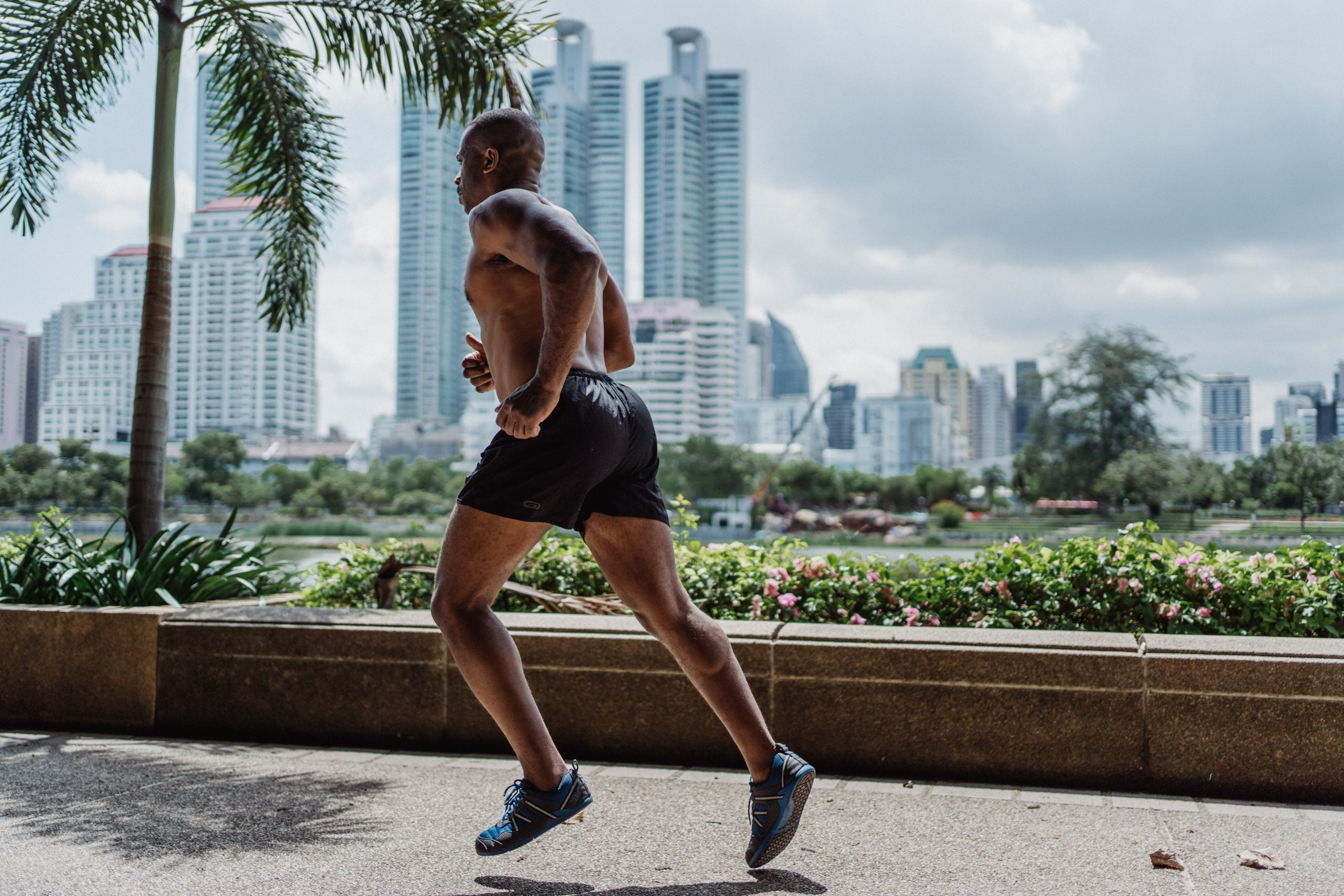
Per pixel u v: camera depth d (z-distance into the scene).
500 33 6.58
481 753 3.77
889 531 105.19
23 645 4.28
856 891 2.31
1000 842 2.69
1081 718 3.24
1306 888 2.32
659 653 3.59
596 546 2.41
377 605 5.16
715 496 129.50
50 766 3.55
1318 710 3.07
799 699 3.46
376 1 6.51
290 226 7.10
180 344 196.25
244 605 4.37
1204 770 3.15
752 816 2.43
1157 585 4.11
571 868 2.48
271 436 196.88
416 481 140.38
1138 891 2.31
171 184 6.04
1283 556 4.31
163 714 4.11
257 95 6.86
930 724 3.36
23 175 6.32
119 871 2.44
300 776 3.41
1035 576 4.23
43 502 76.38
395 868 2.47
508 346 2.39
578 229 2.24
